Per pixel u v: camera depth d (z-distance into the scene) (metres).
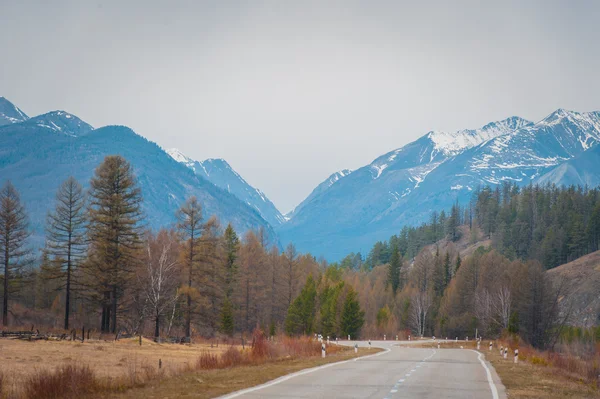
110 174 95.94
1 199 99.25
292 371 40.88
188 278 107.06
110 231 93.69
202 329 123.69
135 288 106.00
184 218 106.44
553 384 36.53
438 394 29.44
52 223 95.69
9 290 105.00
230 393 28.42
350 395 28.22
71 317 119.44
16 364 43.03
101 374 38.62
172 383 31.95
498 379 38.25
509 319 136.62
